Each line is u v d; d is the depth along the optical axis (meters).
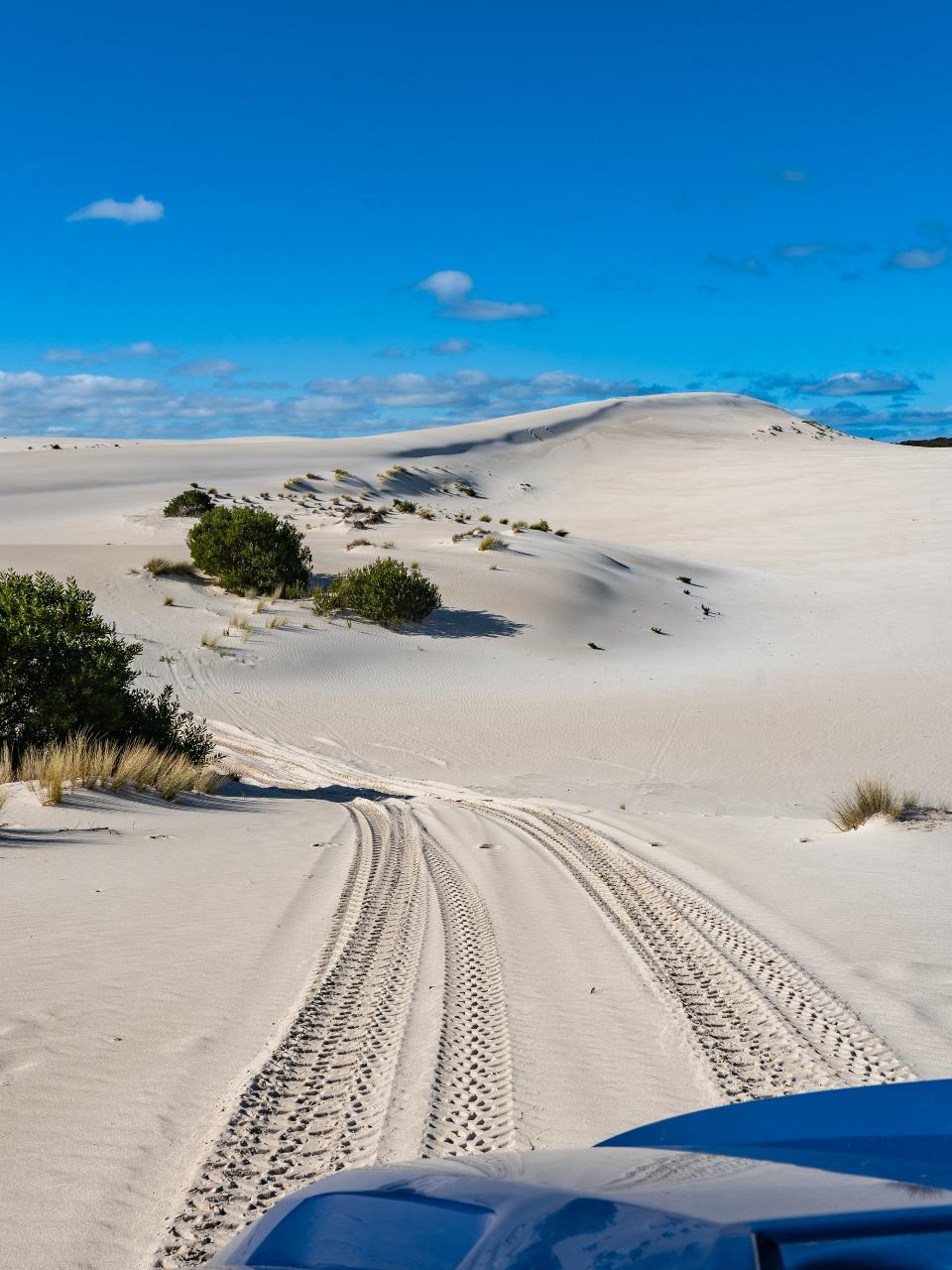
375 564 39.38
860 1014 5.28
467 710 27.55
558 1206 1.16
